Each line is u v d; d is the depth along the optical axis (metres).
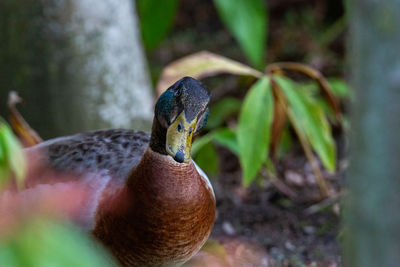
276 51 14.20
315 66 13.44
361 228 2.87
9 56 8.61
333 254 8.11
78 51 8.68
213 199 6.02
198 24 15.89
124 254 5.59
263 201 9.62
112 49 8.92
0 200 5.93
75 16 8.59
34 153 6.30
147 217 5.43
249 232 8.70
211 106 12.37
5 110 8.74
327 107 10.41
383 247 2.79
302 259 8.00
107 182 5.65
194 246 5.75
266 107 7.97
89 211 5.55
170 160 5.39
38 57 8.60
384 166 2.71
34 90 8.69
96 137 6.41
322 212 9.18
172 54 14.55
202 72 8.38
